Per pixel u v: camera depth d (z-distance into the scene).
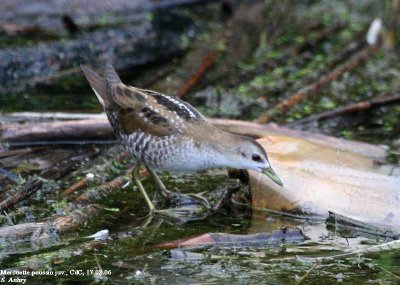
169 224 13.95
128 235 13.33
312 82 20.62
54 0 24.52
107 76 14.94
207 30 23.45
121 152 16.58
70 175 15.71
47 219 13.58
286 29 23.66
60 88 20.27
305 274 12.02
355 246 13.10
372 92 20.19
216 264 12.36
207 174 16.25
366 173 14.45
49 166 15.98
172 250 12.59
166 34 23.12
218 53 21.80
